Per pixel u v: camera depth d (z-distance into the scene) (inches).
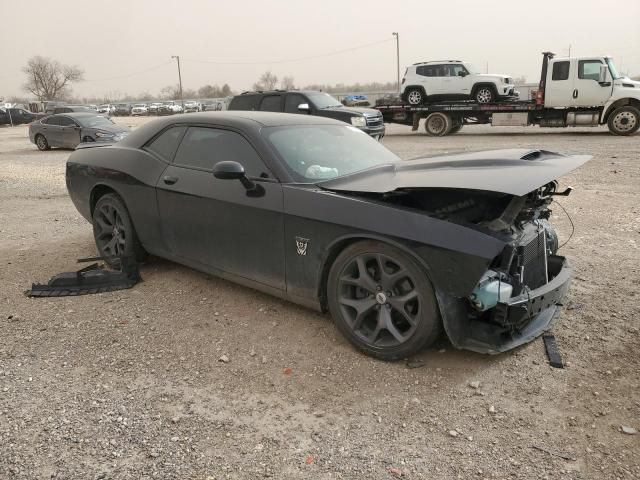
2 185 430.9
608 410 107.1
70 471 91.6
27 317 154.6
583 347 132.0
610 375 119.3
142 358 131.0
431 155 158.7
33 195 377.7
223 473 91.6
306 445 99.0
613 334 138.3
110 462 94.1
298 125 164.6
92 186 199.0
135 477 90.4
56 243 237.6
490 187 110.0
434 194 129.5
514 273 122.4
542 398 111.8
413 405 110.5
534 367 123.5
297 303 144.3
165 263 201.0
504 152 137.4
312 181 140.5
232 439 100.7
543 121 754.8
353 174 143.2
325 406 111.0
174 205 166.9
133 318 153.5
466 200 129.0
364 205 124.7
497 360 127.0
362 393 115.1
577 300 160.4
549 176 115.0
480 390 115.0
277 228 139.9
